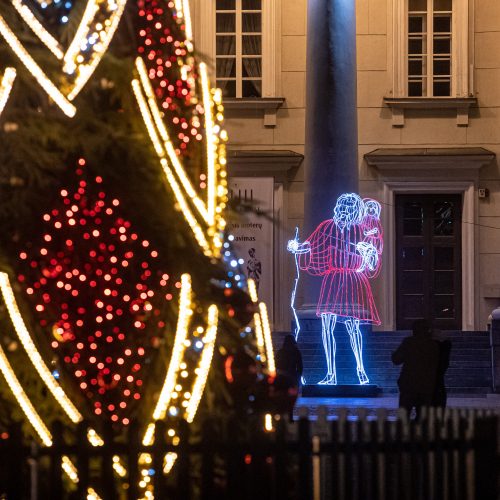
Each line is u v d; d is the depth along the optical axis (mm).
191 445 11234
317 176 42188
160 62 13141
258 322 13219
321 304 42188
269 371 13430
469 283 46875
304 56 47625
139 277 12445
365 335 42156
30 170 12227
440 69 47719
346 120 42156
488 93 47500
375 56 47500
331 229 42094
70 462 11672
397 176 46906
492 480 12266
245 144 13969
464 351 42062
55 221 12344
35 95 12484
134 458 11156
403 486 11883
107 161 12430
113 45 12914
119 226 12398
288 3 47719
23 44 12484
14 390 11766
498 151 47188
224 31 47656
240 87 47531
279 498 11328
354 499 12156
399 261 47594
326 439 11875
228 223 13258
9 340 12062
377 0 47594
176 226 12516
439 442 12102
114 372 12344
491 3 47719
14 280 12102
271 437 11578
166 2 13344
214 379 12695
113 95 12586
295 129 47281
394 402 38094
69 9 12797
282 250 46406
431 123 47438
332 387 40656
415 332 26266
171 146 12586
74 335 12320
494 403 36719
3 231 12289
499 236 46969
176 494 11188
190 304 12562
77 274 12344
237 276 13000
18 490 10961
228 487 11258
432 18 47625
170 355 12398
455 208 47656
